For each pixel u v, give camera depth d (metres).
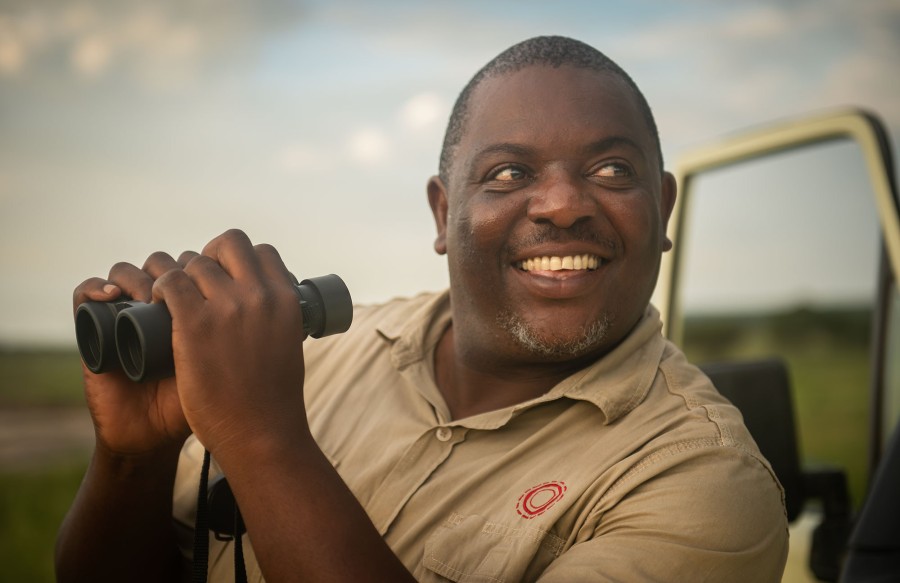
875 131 2.48
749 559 1.32
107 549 1.58
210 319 1.22
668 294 2.94
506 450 1.55
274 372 1.25
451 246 1.68
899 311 2.61
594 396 1.51
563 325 1.56
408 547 1.48
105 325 1.30
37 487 6.28
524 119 1.59
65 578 1.61
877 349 2.67
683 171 3.02
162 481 1.58
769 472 1.44
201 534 1.39
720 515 1.31
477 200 1.61
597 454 1.46
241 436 1.22
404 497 1.53
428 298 1.96
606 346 1.61
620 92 1.62
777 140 2.72
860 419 7.30
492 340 1.63
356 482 1.59
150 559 1.63
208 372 1.21
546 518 1.40
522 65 1.65
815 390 7.91
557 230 1.54
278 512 1.20
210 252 1.30
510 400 1.67
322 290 1.38
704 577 1.29
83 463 6.93
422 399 1.68
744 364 2.38
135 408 1.47
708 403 1.52
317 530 1.19
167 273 1.25
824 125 2.60
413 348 1.77
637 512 1.34
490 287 1.61
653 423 1.48
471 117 1.68
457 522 1.47
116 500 1.55
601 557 1.29
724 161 2.89
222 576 1.64
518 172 1.60
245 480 1.21
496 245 1.59
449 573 1.41
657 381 1.58
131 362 1.27
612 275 1.57
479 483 1.50
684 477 1.36
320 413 1.77
